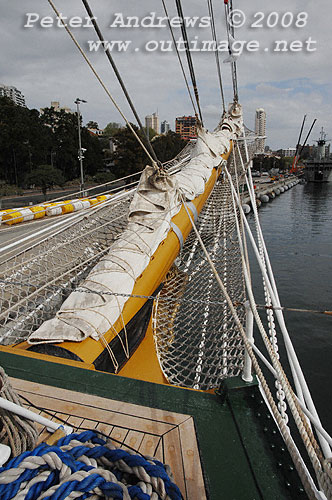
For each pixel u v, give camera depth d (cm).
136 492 130
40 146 4112
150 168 468
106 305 321
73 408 222
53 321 308
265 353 905
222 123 1339
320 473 140
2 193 3003
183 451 196
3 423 154
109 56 236
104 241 571
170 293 561
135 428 210
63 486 123
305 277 1555
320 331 1042
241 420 217
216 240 702
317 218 3161
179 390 243
